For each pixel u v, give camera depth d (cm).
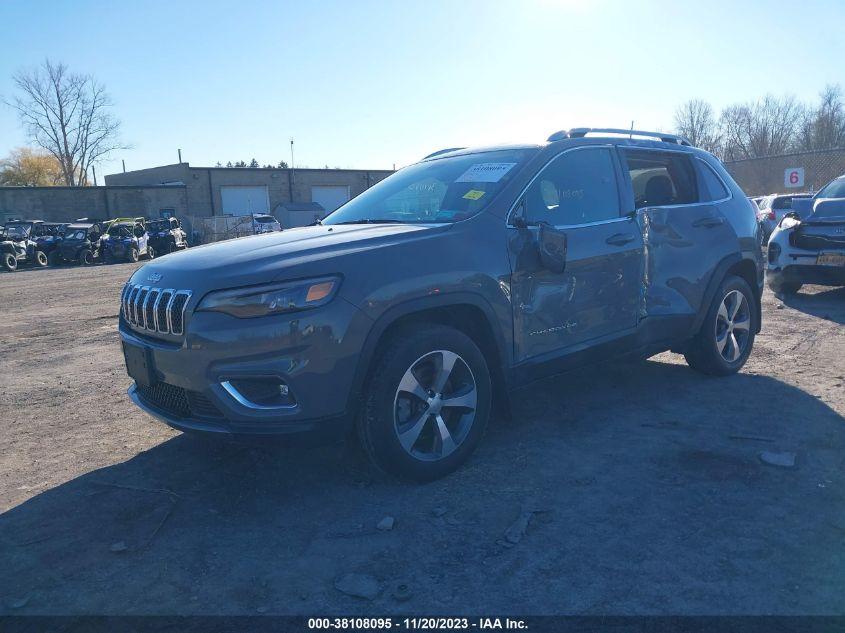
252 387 311
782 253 871
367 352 318
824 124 3759
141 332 354
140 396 374
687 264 477
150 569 281
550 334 396
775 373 536
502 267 367
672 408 458
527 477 355
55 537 311
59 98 6141
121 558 290
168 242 3098
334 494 345
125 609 254
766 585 253
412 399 343
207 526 317
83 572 280
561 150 420
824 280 834
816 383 504
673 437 404
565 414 454
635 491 334
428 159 491
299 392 306
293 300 303
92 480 374
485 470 366
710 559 272
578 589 255
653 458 374
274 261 316
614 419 440
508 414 389
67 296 1433
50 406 525
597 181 435
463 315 368
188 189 4809
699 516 307
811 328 705
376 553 286
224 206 4994
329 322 307
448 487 346
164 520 324
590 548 283
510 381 381
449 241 352
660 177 495
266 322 302
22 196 4056
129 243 2753
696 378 529
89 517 330
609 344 428
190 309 312
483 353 379
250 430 308
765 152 4194
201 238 3891
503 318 369
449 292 343
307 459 391
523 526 301
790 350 610
